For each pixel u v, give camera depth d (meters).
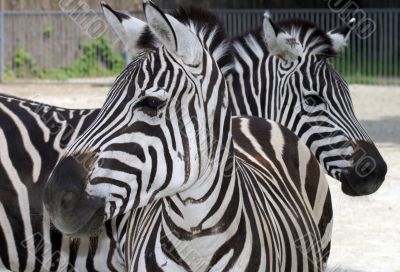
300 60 8.98
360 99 30.09
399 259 11.10
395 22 36.44
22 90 32.41
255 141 6.92
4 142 7.27
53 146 7.19
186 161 5.23
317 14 35.94
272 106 9.11
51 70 38.22
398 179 16.19
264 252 5.63
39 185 7.09
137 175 5.14
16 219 7.13
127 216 6.74
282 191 6.44
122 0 37.25
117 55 38.72
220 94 5.46
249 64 9.30
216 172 5.41
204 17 6.57
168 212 5.46
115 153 5.11
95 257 6.98
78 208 5.11
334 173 8.78
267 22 8.98
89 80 37.16
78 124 7.29
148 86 5.15
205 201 5.39
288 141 7.15
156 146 5.16
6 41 37.78
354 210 13.92
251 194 5.86
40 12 37.94
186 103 5.23
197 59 5.28
